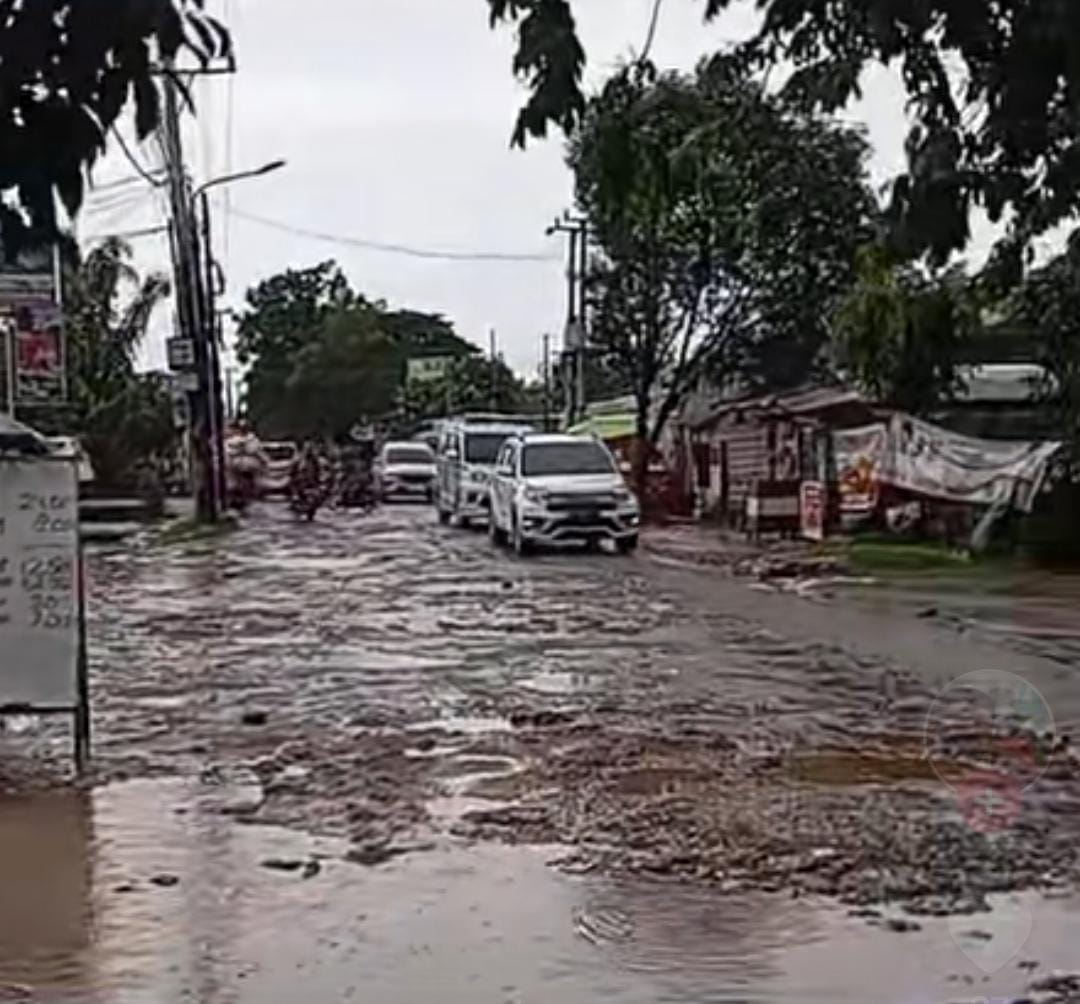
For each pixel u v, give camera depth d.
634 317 46.12
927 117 5.61
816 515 35.06
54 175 4.39
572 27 5.38
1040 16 4.93
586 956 7.91
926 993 7.43
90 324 45.50
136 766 12.13
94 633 20.14
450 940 8.16
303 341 99.81
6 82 4.29
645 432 46.84
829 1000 7.34
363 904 8.73
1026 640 19.44
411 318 119.06
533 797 11.11
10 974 7.67
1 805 10.95
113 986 7.52
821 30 5.87
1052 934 8.24
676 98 6.43
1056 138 5.37
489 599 24.02
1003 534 30.42
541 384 100.56
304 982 7.58
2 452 12.02
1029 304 19.97
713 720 13.98
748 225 33.25
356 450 63.25
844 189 30.58
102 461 45.12
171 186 40.34
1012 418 35.31
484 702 14.84
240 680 16.27
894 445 33.84
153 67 4.36
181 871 9.34
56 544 11.94
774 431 41.06
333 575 28.19
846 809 10.79
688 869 9.38
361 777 11.73
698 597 24.36
